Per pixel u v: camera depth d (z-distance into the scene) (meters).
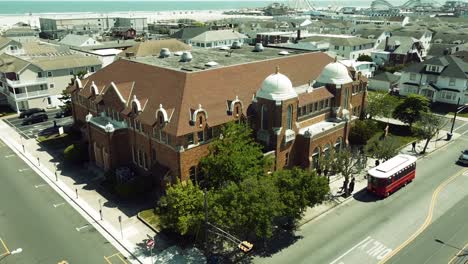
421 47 148.62
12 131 77.00
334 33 197.38
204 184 50.09
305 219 46.34
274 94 51.25
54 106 94.75
